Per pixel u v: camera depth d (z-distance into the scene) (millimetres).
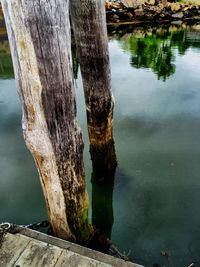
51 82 2354
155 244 3855
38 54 2203
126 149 6047
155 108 7887
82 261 2686
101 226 4289
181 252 3701
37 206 4492
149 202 4660
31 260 2707
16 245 2850
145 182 5094
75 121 2752
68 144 2744
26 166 5543
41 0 2062
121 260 2697
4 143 6320
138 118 7379
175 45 14234
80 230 3242
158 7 21203
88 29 3904
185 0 24172
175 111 7707
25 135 2639
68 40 2369
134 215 4426
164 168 5445
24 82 2346
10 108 8016
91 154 5066
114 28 18891
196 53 12719
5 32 16031
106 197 4840
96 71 4188
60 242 2877
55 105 2471
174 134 6617
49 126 2523
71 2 3848
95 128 4711
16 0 2029
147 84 9547
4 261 2709
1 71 11016
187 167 5465
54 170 2756
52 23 2174
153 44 14562
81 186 3078
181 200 4664
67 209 3002
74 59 12422
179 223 4207
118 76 10344
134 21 20922
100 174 5117
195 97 8516
